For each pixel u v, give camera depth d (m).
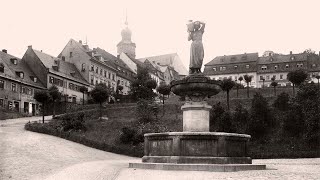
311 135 34.81
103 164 21.28
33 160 21.77
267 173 14.84
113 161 24.91
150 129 38.53
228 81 47.41
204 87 19.09
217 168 15.59
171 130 40.34
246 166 16.53
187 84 19.20
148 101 49.84
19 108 67.56
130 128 36.97
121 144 35.75
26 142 31.02
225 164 16.44
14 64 72.19
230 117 36.53
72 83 83.62
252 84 114.31
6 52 75.38
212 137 16.97
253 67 115.38
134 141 35.38
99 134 39.75
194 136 16.98
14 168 17.66
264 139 36.59
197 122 19.34
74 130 40.59
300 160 28.41
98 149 34.59
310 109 36.53
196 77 19.20
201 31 20.61
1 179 14.00
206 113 19.58
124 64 115.12
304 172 15.92
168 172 15.05
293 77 52.28
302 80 52.06
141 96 75.56
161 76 129.88
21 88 68.69
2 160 20.48
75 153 28.81
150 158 18.27
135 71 117.25
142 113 44.84
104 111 55.59
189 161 16.77
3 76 63.28
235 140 17.64
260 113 37.22
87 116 53.78
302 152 32.41
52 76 77.19
